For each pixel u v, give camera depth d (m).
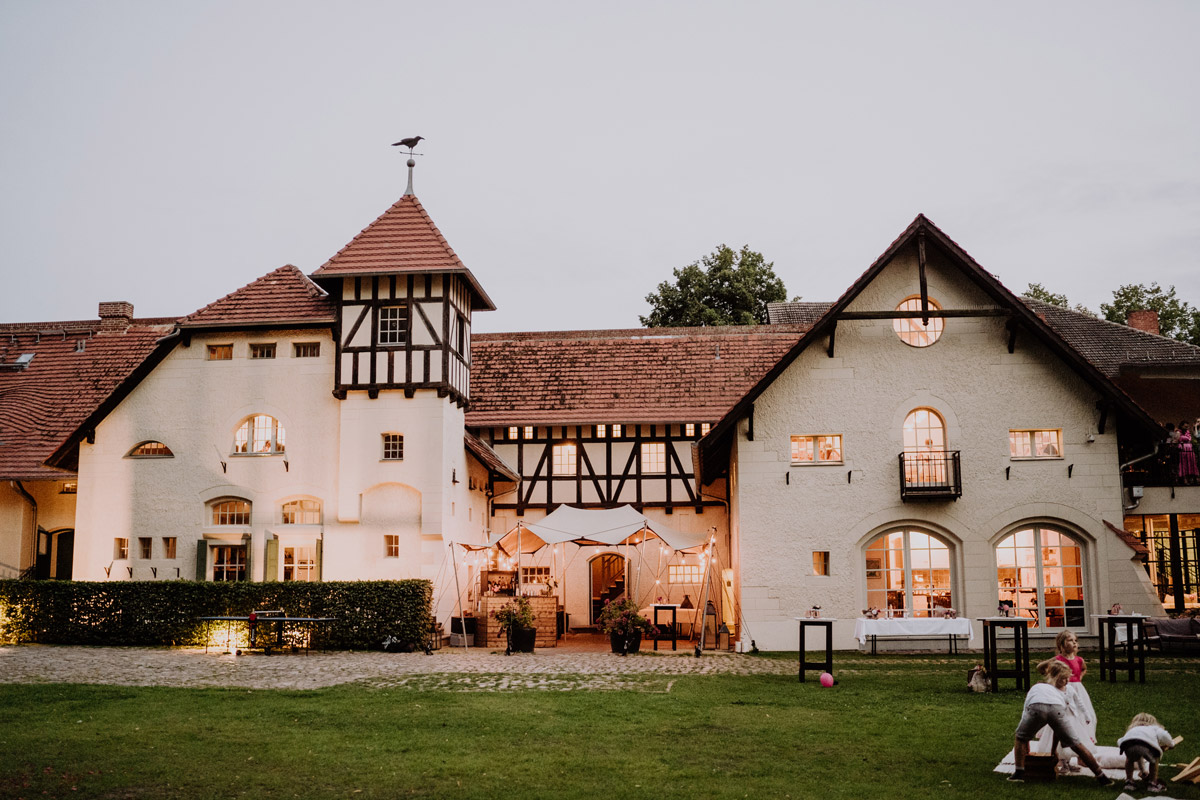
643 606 24.97
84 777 8.66
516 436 27.11
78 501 22.38
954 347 20.38
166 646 19.36
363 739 10.25
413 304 21.84
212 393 22.45
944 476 19.95
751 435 20.41
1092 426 20.03
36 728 10.62
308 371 22.30
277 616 19.17
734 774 8.86
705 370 28.56
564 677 15.23
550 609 21.11
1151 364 22.36
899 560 20.09
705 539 21.72
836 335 20.53
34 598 19.88
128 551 22.14
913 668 16.66
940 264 20.55
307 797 8.12
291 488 21.92
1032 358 20.23
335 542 21.56
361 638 19.20
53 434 24.61
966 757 9.47
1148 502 20.42
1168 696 12.80
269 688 13.80
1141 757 8.10
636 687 14.10
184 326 22.17
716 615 23.72
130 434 22.52
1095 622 19.53
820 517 20.14
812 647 19.83
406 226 22.41
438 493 21.31
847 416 20.31
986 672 13.70
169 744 9.92
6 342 28.62
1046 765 8.55
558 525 20.80
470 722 11.16
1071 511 19.81
